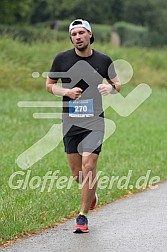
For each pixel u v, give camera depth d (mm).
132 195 16344
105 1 79312
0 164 19031
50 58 40906
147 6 82812
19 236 12375
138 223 13375
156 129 28875
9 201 14359
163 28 83062
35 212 13641
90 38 12938
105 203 15312
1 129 26422
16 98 34406
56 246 11766
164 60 52594
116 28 73938
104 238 12273
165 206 14984
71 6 75875
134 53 50500
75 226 12727
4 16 62156
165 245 11805
